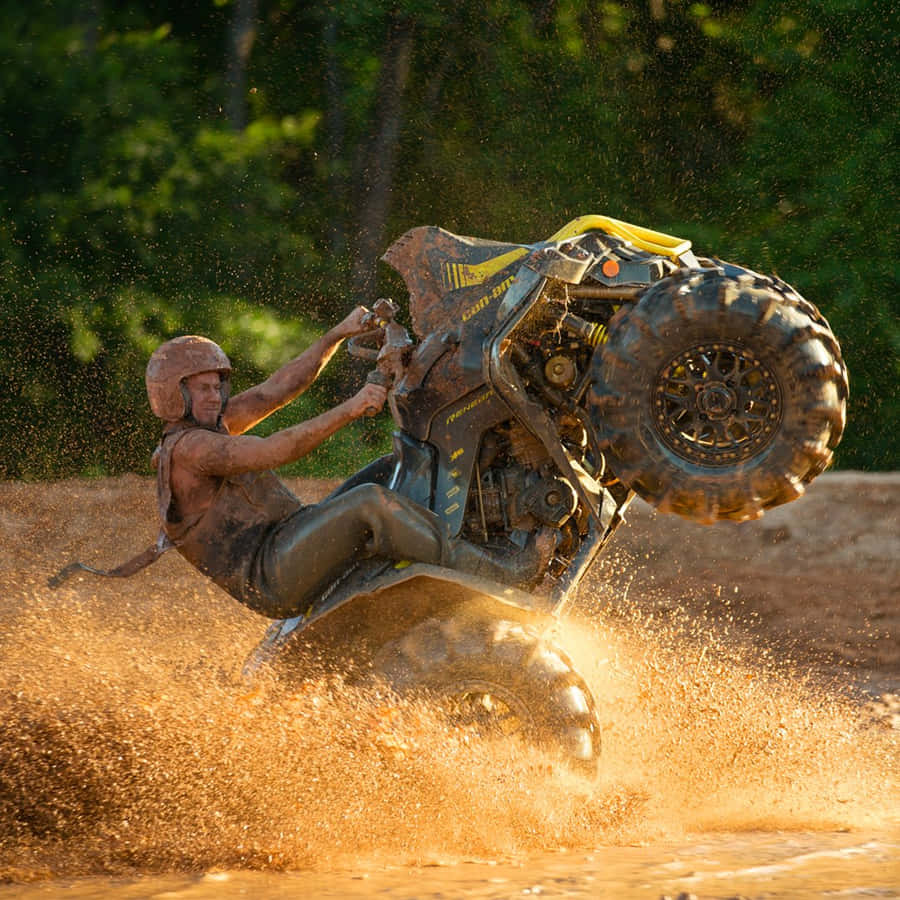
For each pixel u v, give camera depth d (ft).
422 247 51.62
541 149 182.09
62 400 160.76
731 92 184.24
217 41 188.55
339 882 39.50
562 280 48.49
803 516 103.50
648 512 106.73
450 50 182.91
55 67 169.07
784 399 46.93
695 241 176.65
